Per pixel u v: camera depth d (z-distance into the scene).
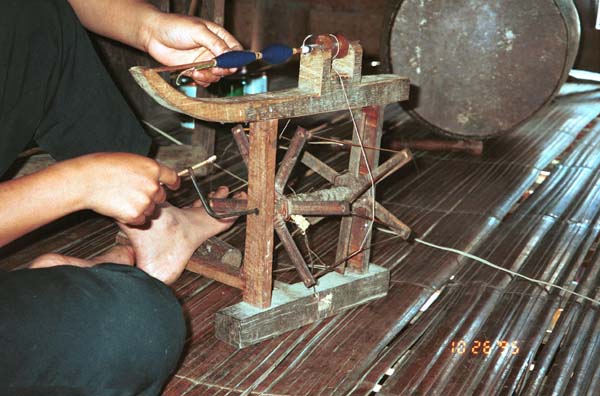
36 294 1.16
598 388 1.66
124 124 1.83
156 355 1.29
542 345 1.95
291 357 1.76
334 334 1.87
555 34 3.30
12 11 1.48
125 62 3.10
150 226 1.87
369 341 1.84
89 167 1.24
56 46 1.61
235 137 1.81
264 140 1.67
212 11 2.83
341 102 1.77
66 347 1.16
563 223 2.68
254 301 1.81
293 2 4.98
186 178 2.91
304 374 1.69
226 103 1.55
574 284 2.27
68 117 1.75
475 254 2.41
